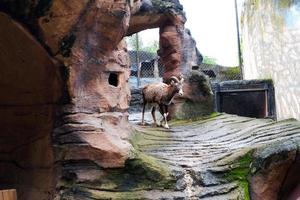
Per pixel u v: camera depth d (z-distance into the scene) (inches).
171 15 390.0
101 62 216.4
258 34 477.7
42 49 195.2
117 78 238.8
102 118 215.0
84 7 185.5
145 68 585.9
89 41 202.5
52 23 186.2
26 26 187.5
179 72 395.9
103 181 199.3
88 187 196.2
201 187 212.1
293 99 381.7
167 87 301.6
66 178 197.9
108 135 205.6
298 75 373.4
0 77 216.4
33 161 218.7
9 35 193.5
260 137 279.0
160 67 583.5
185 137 283.3
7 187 226.5
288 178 245.9
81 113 204.5
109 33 208.1
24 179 222.1
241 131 299.1
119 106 235.1
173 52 397.7
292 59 386.3
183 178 211.6
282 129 294.5
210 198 207.2
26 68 208.1
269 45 441.4
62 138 201.5
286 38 399.2
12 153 230.4
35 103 216.8
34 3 180.2
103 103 217.2
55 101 207.3
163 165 213.2
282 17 408.2
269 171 231.3
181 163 224.5
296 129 293.6
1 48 202.2
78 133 199.3
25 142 225.8
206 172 217.3
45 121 212.5
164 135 283.9
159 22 398.0
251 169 230.7
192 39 421.7
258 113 425.7
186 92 353.7
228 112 426.3
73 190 194.9
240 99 428.1
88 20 192.4
